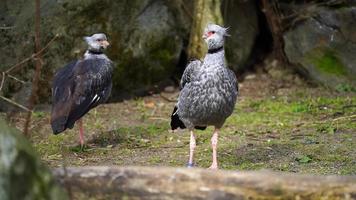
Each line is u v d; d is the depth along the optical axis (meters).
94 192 5.52
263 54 16.06
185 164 9.24
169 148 10.30
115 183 5.48
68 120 10.04
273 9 15.29
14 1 13.05
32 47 12.91
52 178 4.44
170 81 14.73
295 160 9.28
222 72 8.48
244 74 15.58
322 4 14.83
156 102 13.79
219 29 8.47
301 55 14.85
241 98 13.87
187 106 8.73
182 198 5.36
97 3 13.36
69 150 10.19
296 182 5.34
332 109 12.64
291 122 11.78
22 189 4.18
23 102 12.70
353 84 14.22
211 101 8.51
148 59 14.07
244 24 15.48
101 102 10.95
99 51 11.20
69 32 13.20
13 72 12.73
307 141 10.38
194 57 14.23
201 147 10.27
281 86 14.80
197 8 14.17
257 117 12.18
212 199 5.30
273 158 9.46
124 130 11.38
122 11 13.69
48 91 13.00
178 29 14.53
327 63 14.55
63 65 13.15
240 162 9.32
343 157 9.35
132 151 10.15
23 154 4.24
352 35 14.30
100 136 11.03
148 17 14.03
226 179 5.33
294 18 15.07
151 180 5.41
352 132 10.92
